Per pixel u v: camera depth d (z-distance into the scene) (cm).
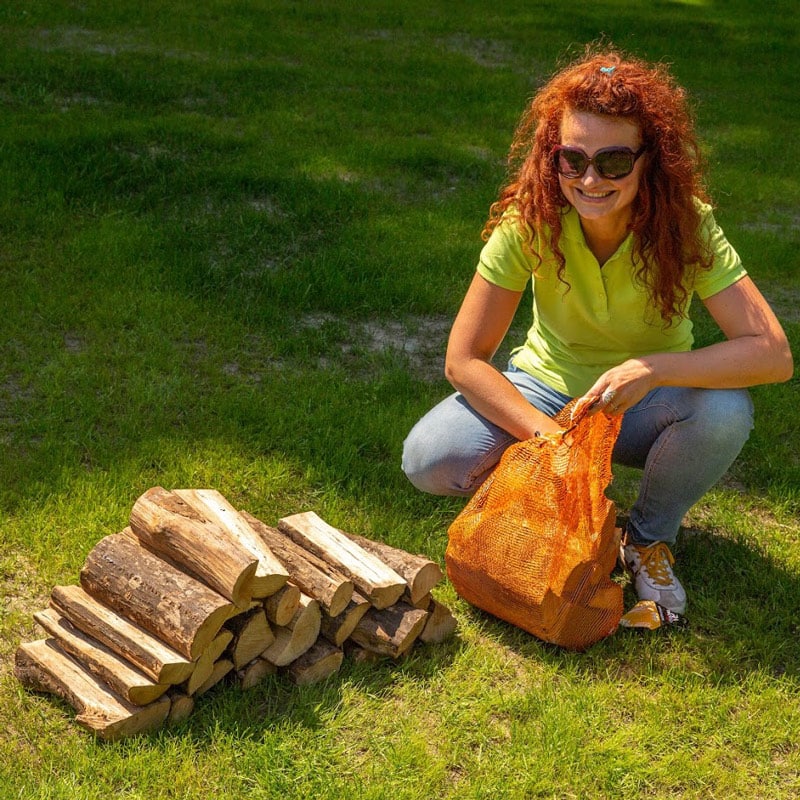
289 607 272
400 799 246
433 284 543
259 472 378
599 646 302
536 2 1384
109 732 254
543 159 291
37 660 271
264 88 867
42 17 1013
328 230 598
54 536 331
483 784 252
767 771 262
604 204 282
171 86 831
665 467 312
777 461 404
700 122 898
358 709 272
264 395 429
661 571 318
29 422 390
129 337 463
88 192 605
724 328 302
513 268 308
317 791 247
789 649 306
